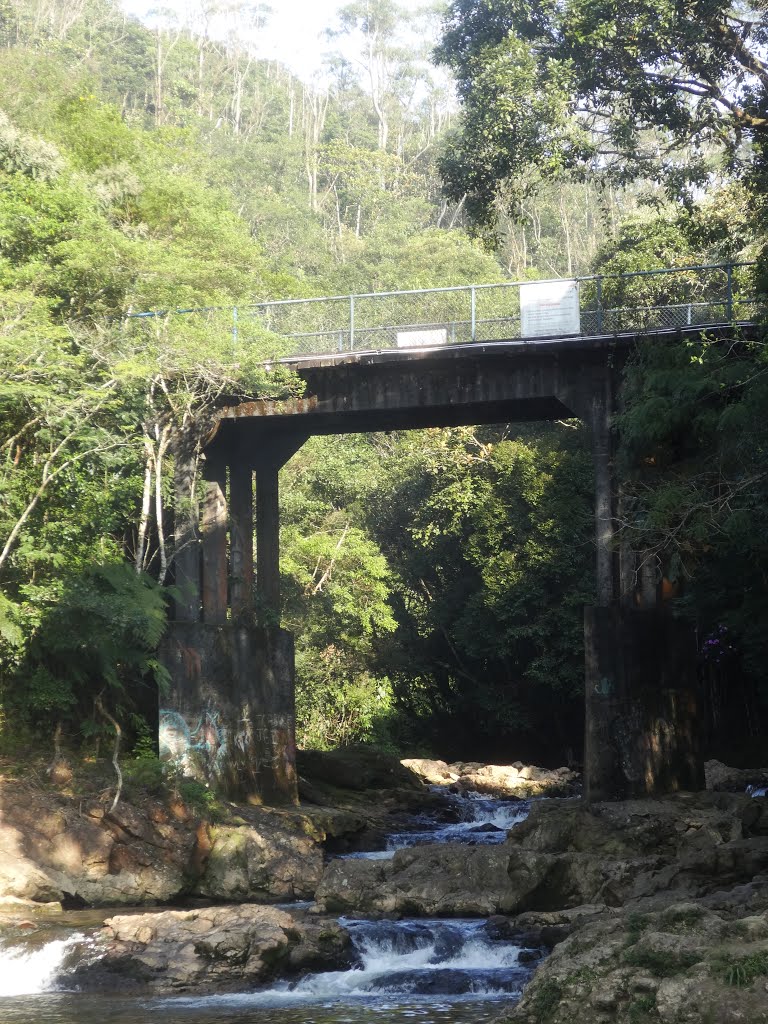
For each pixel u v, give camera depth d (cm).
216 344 3200
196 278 3438
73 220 3419
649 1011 1206
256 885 2777
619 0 3106
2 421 3130
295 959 2042
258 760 3444
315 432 3762
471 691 5912
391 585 6041
